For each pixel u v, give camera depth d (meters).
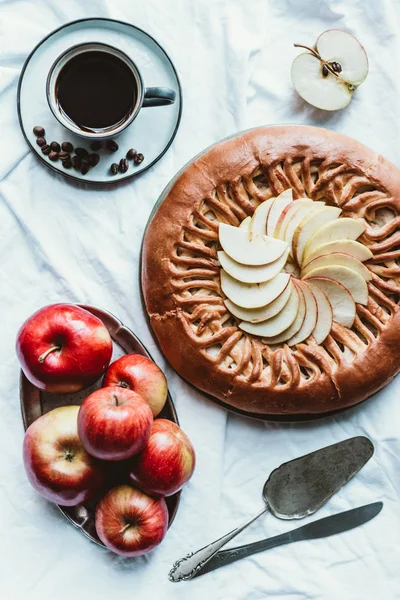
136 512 1.09
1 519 1.16
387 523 1.19
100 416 1.05
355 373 1.13
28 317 1.16
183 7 1.21
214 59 1.21
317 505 1.17
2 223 1.18
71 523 1.15
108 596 1.16
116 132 1.13
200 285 1.13
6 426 1.16
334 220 1.13
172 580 1.15
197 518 1.17
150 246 1.15
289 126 1.16
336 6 1.22
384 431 1.18
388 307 1.14
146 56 1.18
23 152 1.18
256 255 1.13
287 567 1.18
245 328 1.13
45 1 1.19
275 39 1.21
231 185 1.14
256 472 1.18
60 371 1.09
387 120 1.21
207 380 1.14
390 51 1.22
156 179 1.19
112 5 1.20
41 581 1.16
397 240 1.14
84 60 1.13
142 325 1.18
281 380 1.13
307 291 1.13
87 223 1.19
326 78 1.19
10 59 1.18
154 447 1.09
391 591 1.18
